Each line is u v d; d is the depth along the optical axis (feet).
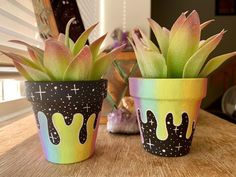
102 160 0.63
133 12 2.02
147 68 0.65
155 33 0.63
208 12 4.00
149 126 0.66
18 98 1.22
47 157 0.62
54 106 0.57
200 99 0.65
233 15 3.99
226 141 0.81
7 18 1.05
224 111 2.56
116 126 0.88
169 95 0.61
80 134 0.60
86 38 0.62
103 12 2.03
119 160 0.63
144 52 0.62
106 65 0.64
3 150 0.74
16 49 1.07
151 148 0.68
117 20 2.03
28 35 1.28
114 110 0.94
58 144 0.59
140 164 0.61
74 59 0.55
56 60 0.55
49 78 0.58
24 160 0.64
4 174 0.55
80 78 0.58
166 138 0.64
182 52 0.61
